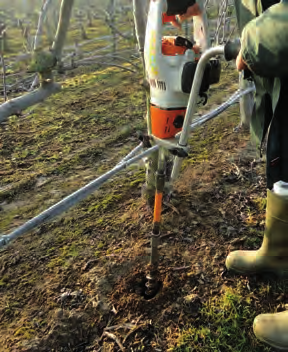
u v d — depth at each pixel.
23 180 2.65
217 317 1.72
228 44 1.26
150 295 1.81
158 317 1.72
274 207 1.69
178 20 1.54
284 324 1.61
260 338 1.62
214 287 1.85
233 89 4.06
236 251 1.94
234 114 3.43
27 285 1.87
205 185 2.49
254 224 2.19
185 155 1.50
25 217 2.33
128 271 1.92
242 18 1.42
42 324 1.69
